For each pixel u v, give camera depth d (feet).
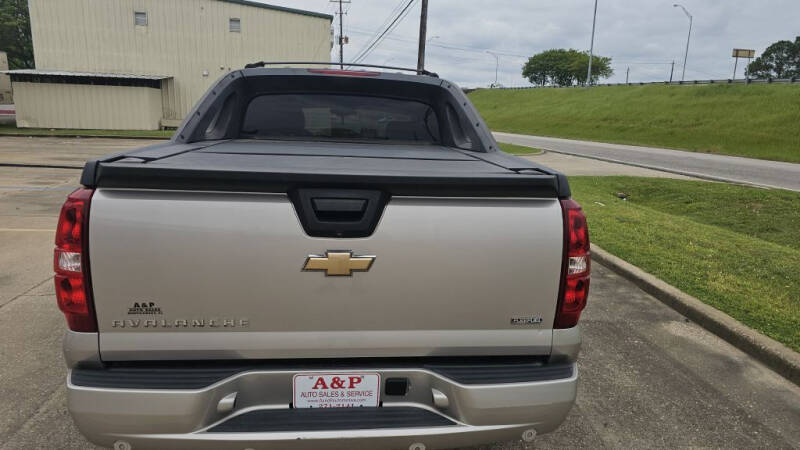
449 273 5.87
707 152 96.17
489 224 5.87
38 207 27.78
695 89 163.32
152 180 5.33
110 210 5.36
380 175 5.56
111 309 5.55
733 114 129.80
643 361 12.16
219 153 7.52
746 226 34.81
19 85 94.79
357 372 6.04
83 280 5.45
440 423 6.03
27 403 9.61
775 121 117.29
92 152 59.82
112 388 5.55
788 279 17.63
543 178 5.90
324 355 5.96
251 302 5.66
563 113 183.42
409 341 6.04
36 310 13.94
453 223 5.80
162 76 101.40
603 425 9.58
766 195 41.22
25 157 52.70
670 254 20.58
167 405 5.56
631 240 22.93
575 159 74.64
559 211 6.04
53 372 10.77
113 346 5.64
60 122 97.40
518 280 6.02
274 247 5.57
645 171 60.13
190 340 5.70
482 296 5.99
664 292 16.01
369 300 5.83
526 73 412.16
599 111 171.32
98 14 97.50
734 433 9.45
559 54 391.86
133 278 5.48
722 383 11.23
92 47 98.12
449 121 11.30
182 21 101.19
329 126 11.21
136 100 99.76
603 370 11.68
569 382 6.28
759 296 15.69
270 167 5.85
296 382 5.97
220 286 5.58
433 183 5.66
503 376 6.18
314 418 5.94
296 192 5.58
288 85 10.92
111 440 5.70
